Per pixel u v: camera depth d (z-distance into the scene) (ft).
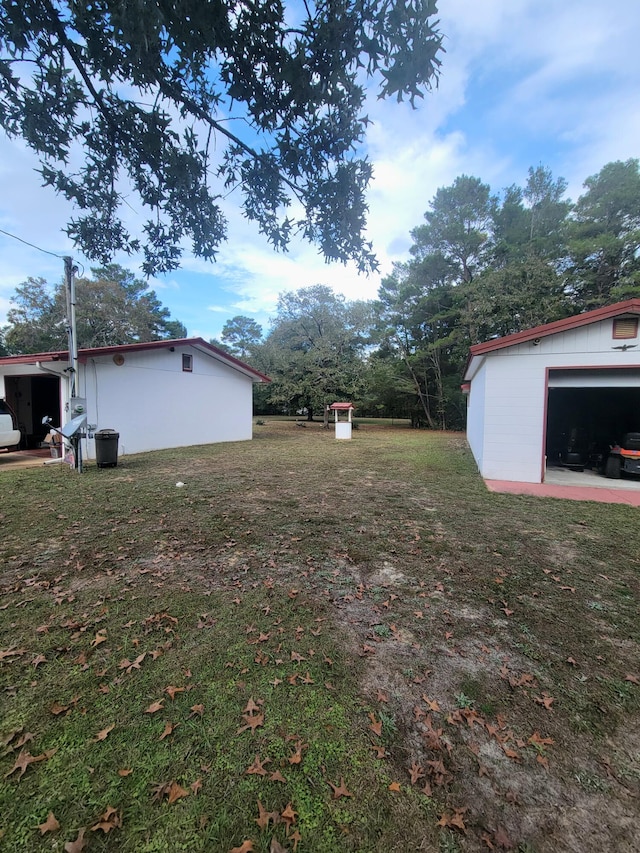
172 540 13.01
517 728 5.66
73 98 6.95
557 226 58.23
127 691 6.27
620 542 13.20
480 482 22.75
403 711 5.97
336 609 8.90
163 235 9.25
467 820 4.36
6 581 10.02
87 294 76.38
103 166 8.05
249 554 11.96
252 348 66.54
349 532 13.98
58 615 8.48
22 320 75.72
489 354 23.41
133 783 4.72
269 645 7.54
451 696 6.29
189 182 8.05
